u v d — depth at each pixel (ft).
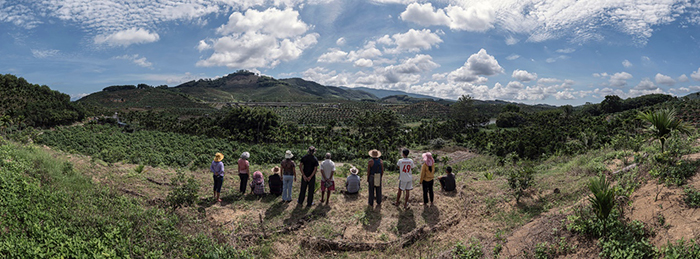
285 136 203.10
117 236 15.78
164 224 18.97
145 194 29.45
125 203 22.93
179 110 478.18
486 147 180.34
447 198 27.45
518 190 25.79
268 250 18.95
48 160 28.66
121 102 551.59
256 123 208.95
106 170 36.96
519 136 199.00
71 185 25.36
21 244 13.04
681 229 13.89
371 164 25.39
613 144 38.86
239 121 212.84
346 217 23.73
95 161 42.16
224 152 148.25
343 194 29.76
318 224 22.58
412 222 22.91
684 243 12.96
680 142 23.34
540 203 24.16
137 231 17.57
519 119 331.16
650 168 21.31
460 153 173.17
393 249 19.36
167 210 23.57
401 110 518.37
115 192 26.08
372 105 574.56
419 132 240.73
